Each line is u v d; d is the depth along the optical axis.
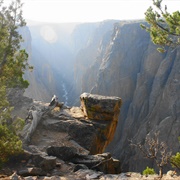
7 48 13.08
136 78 108.38
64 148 17.33
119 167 19.39
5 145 12.41
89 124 26.19
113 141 96.81
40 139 22.02
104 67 112.31
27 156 14.39
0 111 14.08
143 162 73.06
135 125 92.88
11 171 13.12
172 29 14.34
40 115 26.00
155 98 91.00
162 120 77.12
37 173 13.30
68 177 13.48
